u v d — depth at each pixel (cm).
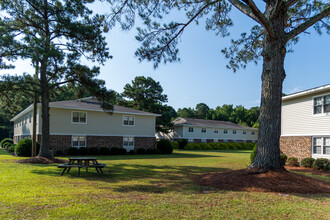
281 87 834
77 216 419
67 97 3891
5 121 4303
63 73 1408
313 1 1006
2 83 1262
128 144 2431
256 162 818
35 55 1123
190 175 944
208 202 529
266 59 844
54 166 1170
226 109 7450
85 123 2150
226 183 727
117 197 558
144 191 632
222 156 2198
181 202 523
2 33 1195
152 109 3744
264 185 675
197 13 968
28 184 701
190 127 3991
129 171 1041
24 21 1331
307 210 484
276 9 797
